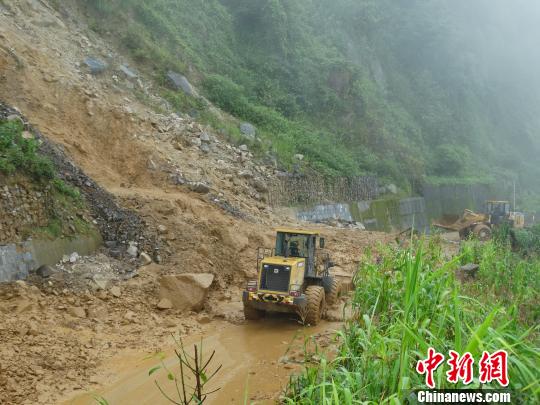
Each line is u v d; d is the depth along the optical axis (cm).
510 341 523
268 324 1055
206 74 3145
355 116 4456
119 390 721
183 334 972
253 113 3169
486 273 1240
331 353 844
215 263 1388
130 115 2150
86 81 2142
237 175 2406
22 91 1802
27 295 959
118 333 936
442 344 529
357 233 2383
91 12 2623
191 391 715
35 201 1118
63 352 816
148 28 2952
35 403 671
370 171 4022
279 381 750
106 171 1805
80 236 1202
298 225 2323
